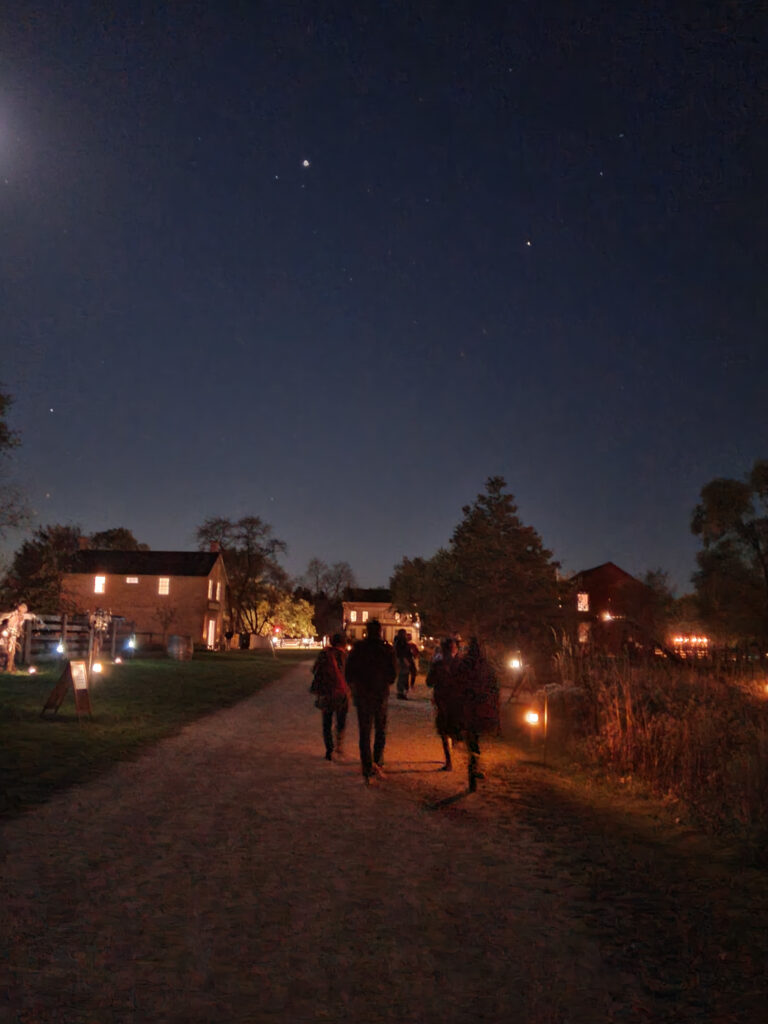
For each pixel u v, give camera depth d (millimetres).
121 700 19125
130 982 4180
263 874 6109
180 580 65688
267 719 17094
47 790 8914
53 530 64250
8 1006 3863
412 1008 4004
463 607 36000
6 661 25156
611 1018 3957
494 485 36906
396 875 6195
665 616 37344
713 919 5367
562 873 6387
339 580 117812
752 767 8969
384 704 10539
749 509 38938
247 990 4137
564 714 13156
